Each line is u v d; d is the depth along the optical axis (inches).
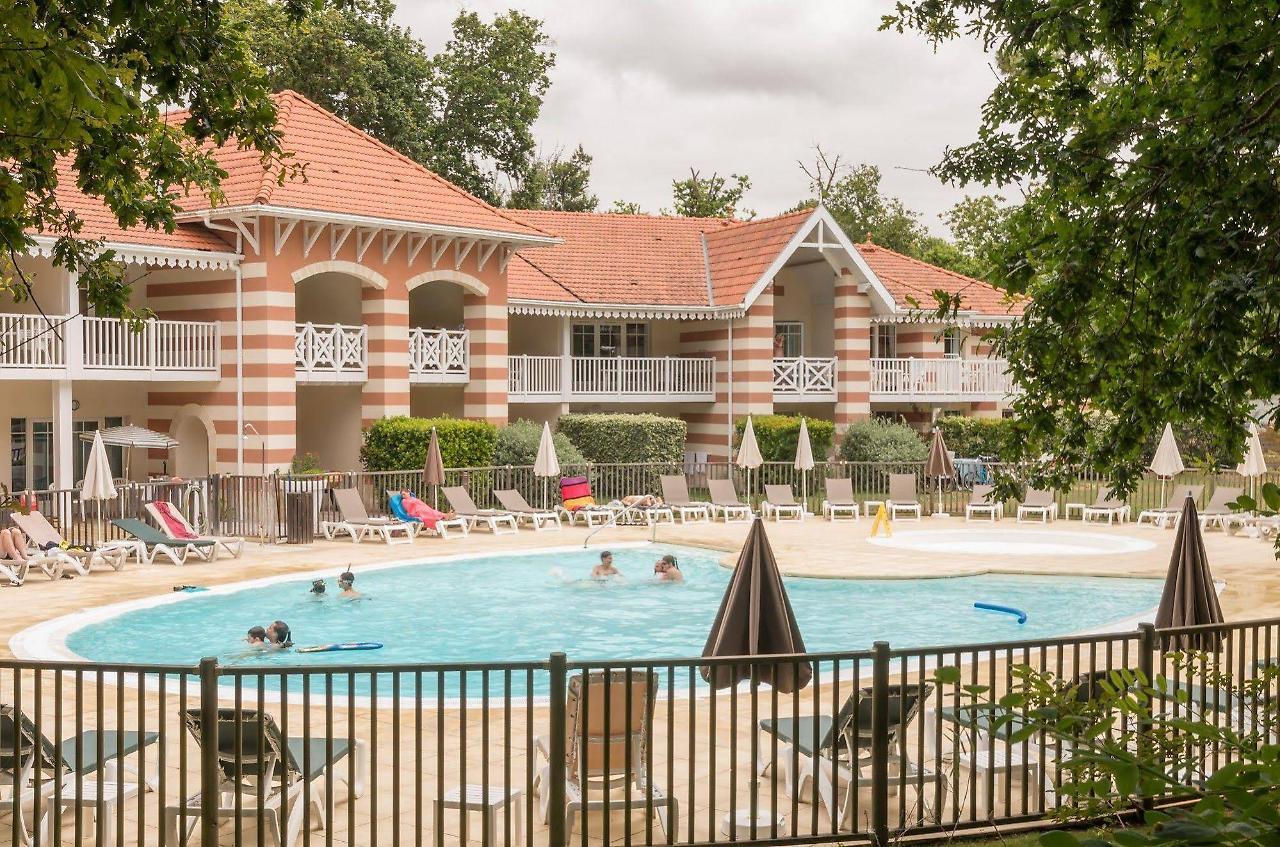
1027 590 831.7
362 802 354.9
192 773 380.5
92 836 327.6
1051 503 1186.0
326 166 1241.4
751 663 295.7
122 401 1236.5
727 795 366.9
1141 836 118.7
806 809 354.3
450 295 1454.2
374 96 1807.3
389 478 1160.2
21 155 350.0
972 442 1579.7
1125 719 195.5
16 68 195.9
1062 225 292.2
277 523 999.6
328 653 638.5
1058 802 241.0
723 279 1537.9
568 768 345.4
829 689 516.7
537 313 1432.1
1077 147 308.8
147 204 401.4
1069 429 333.1
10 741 331.3
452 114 2037.4
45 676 541.6
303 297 1380.4
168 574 840.3
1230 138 273.7
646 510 1139.9
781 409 1624.0
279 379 1152.8
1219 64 269.6
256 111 354.0
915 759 382.0
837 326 1553.9
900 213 2620.6
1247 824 119.6
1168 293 291.7
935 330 1674.5
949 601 790.5
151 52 315.6
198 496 981.8
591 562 956.6
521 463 1245.1
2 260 414.6
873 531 1077.8
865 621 726.5
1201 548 522.6
